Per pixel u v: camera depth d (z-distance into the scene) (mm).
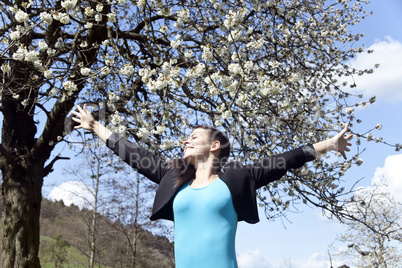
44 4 7691
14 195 9242
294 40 7566
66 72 6320
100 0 6746
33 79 6285
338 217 6785
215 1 6008
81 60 7617
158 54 6660
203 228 1891
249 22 7133
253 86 4961
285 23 7109
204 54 4734
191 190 1998
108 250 21375
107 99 7250
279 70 6973
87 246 21344
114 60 6707
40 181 9570
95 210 19672
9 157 9086
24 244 9062
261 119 6160
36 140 9852
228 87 4801
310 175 6938
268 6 6871
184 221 1941
